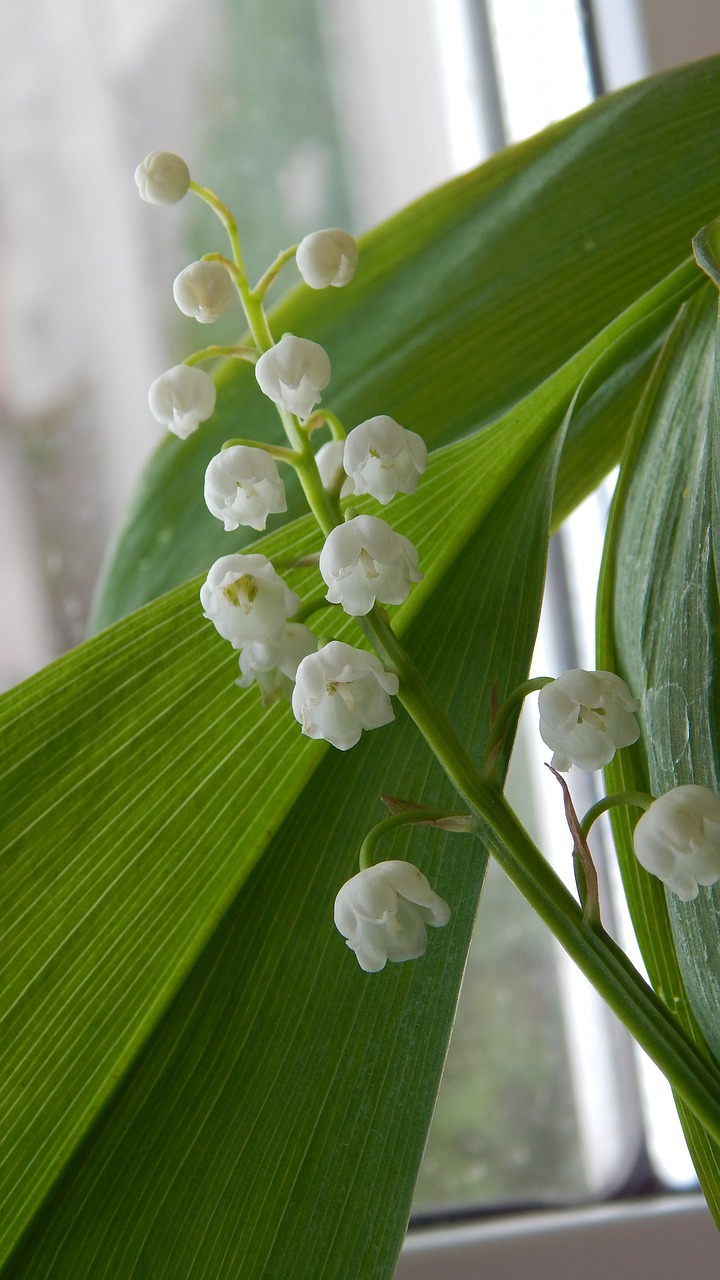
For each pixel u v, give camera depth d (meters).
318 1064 0.25
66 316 0.43
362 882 0.23
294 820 0.26
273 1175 0.25
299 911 0.25
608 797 0.23
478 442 0.25
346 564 0.23
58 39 0.42
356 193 0.43
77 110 0.42
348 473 0.24
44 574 0.44
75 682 0.25
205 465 0.29
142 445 0.44
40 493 0.43
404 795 0.26
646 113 0.28
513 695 0.24
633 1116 0.43
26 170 0.42
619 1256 0.39
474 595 0.25
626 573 0.26
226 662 0.25
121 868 0.25
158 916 0.25
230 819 0.25
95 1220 0.25
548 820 0.44
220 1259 0.25
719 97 0.28
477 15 0.41
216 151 0.43
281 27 0.42
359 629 0.26
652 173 0.28
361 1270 0.25
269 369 0.24
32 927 0.25
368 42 0.42
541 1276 0.39
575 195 0.28
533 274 0.28
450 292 0.28
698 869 0.23
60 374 0.43
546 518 0.25
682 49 0.36
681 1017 0.26
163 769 0.25
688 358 0.26
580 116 0.28
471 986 0.44
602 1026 0.43
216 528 0.29
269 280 0.25
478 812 0.23
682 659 0.25
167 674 0.25
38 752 0.25
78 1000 0.25
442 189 0.29
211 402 0.25
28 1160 0.25
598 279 0.28
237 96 0.43
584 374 0.25
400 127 0.43
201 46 0.42
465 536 0.26
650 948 0.26
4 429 0.43
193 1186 0.25
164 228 0.43
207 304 0.25
